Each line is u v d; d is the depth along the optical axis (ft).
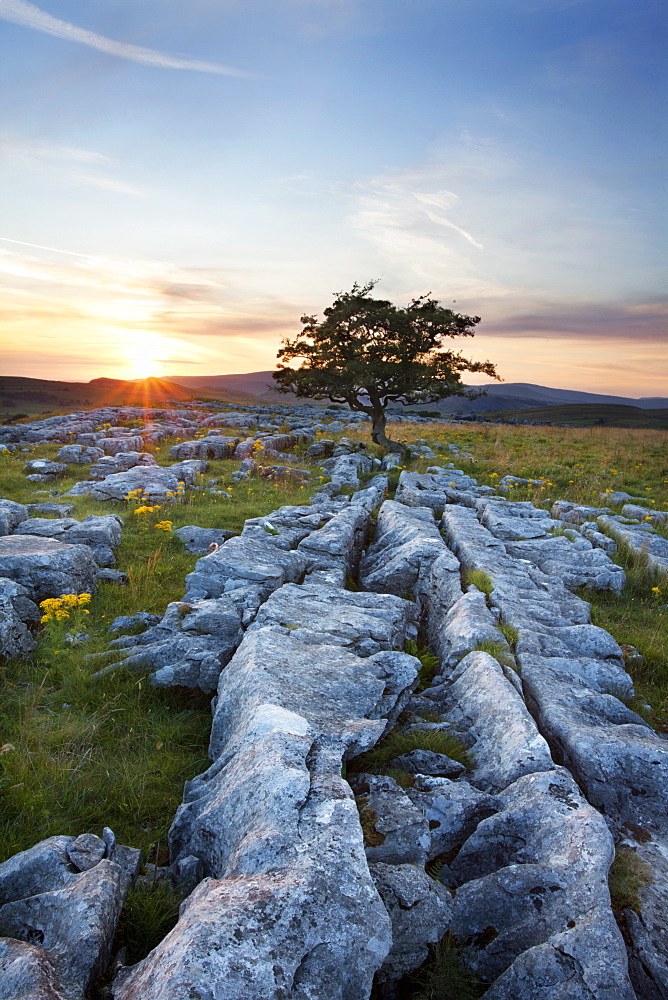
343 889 9.89
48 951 9.93
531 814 13.15
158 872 13.00
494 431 118.42
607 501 57.98
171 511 49.21
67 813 15.14
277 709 15.62
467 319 79.92
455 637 23.76
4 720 19.07
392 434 109.81
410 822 13.42
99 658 22.68
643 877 12.37
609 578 35.14
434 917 11.16
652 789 15.26
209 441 84.94
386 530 42.11
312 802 12.14
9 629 23.12
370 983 8.93
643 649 26.89
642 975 10.28
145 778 16.81
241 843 11.35
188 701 20.94
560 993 9.50
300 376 85.15
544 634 23.79
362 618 23.88
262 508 51.34
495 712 17.85
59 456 74.84
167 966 8.45
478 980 10.84
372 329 81.82
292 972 8.54
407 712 19.57
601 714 19.15
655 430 127.03
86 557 30.96
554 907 11.00
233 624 23.70
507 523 43.42
